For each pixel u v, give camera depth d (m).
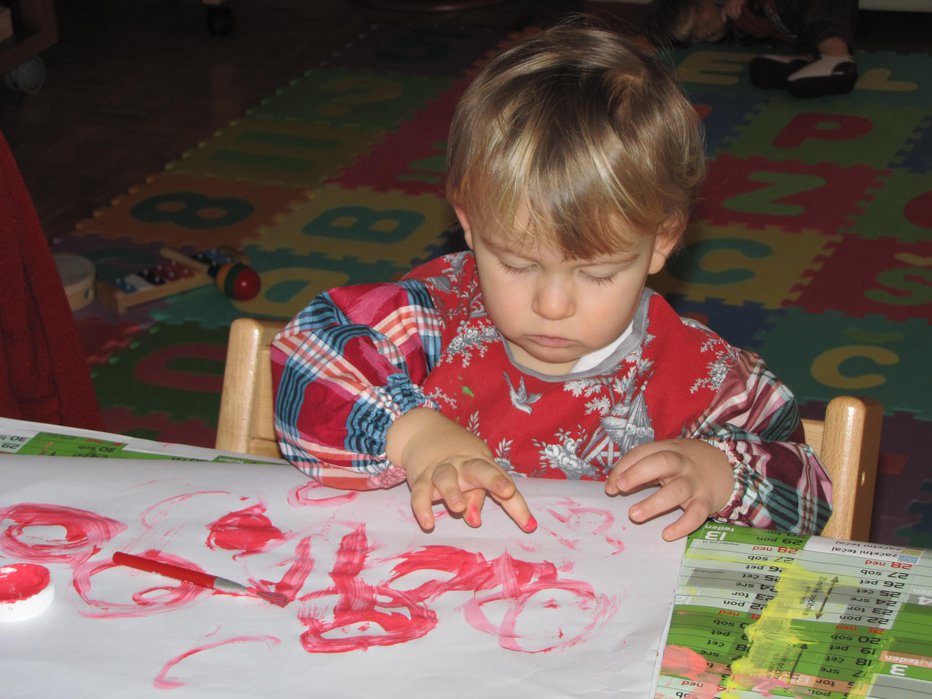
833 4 3.47
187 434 2.02
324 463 0.82
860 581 0.69
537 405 0.92
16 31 3.26
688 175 0.81
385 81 3.49
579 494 0.80
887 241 2.56
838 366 2.15
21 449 0.87
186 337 2.29
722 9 3.73
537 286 0.76
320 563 0.72
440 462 0.77
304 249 2.59
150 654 0.64
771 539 0.74
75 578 0.70
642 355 0.92
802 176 2.87
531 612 0.67
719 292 2.38
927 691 0.60
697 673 0.61
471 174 0.76
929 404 2.04
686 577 0.70
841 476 0.85
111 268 2.51
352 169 2.95
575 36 0.83
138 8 4.11
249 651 0.64
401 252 2.57
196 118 3.26
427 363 0.94
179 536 0.75
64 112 3.29
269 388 0.96
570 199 0.72
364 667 0.62
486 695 0.60
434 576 0.71
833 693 0.60
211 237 2.64
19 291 1.31
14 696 0.60
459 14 4.04
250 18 4.02
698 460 0.79
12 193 1.29
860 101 3.30
